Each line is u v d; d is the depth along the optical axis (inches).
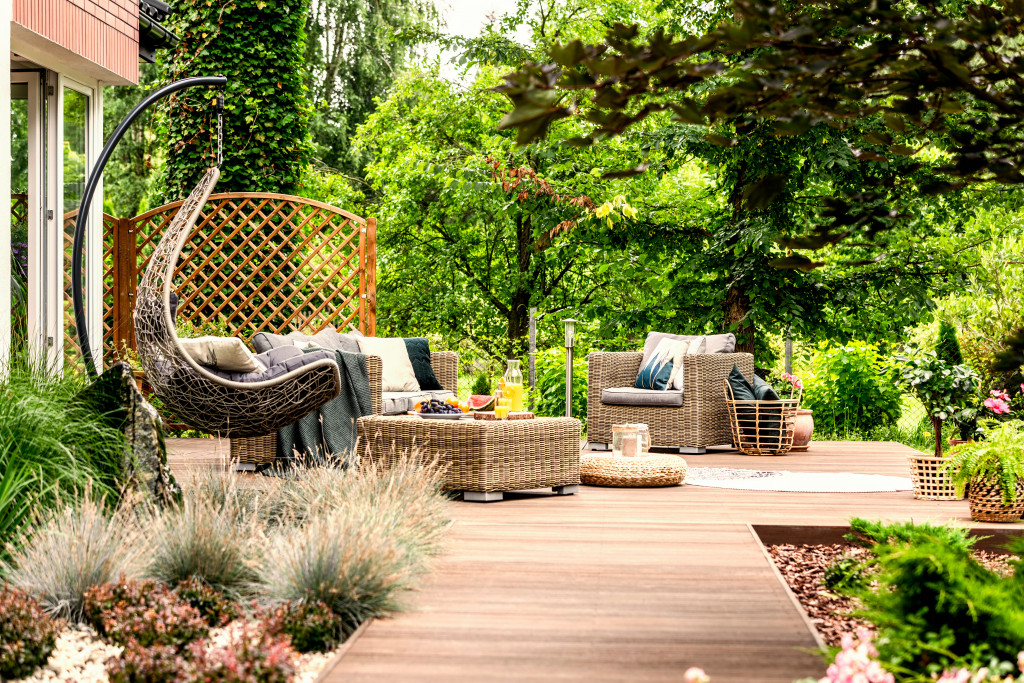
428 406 203.0
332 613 100.0
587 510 176.4
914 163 81.4
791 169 323.0
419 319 533.0
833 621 107.3
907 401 397.4
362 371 213.3
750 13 65.7
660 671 84.7
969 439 197.6
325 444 205.9
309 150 375.6
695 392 275.7
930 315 345.7
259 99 361.4
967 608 83.0
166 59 367.9
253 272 317.7
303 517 136.6
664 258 385.1
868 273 342.3
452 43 417.7
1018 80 70.7
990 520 163.5
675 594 112.3
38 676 89.4
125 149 598.5
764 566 127.5
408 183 516.7
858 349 382.3
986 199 326.6
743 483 215.0
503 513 172.7
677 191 451.8
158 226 318.7
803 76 70.1
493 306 544.4
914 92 72.9
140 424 140.6
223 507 134.6
